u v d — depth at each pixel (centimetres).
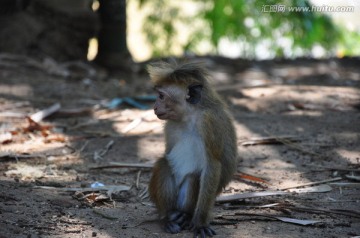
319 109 1441
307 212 903
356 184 1016
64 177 1039
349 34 2322
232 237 804
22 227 800
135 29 2861
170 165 893
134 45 2883
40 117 1345
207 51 2425
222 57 2184
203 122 854
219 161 861
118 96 1625
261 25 2192
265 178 1048
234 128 912
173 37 2250
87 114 1423
